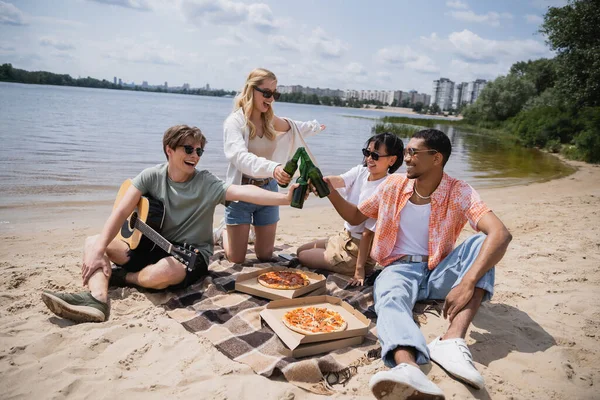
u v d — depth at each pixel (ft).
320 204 30.35
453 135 120.26
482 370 9.04
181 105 242.99
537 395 8.34
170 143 12.51
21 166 35.09
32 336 9.99
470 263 10.39
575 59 79.97
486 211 10.37
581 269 15.49
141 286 12.68
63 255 16.24
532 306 12.33
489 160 62.75
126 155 44.70
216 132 82.12
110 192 28.45
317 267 14.74
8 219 21.53
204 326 10.71
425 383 7.53
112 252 12.87
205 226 13.35
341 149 67.15
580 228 22.22
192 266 11.93
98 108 135.54
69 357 9.18
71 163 38.01
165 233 13.33
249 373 8.91
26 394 7.98
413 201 11.58
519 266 15.92
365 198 13.44
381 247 11.78
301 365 8.78
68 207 24.39
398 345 8.52
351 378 8.97
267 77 14.51
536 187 40.22
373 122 171.83
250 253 16.70
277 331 9.85
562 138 85.92
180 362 9.21
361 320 10.67
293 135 16.30
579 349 10.02
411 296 10.68
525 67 241.35
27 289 12.62
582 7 76.95
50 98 174.09
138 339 10.09
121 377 8.66
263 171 13.20
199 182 13.11
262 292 12.00
